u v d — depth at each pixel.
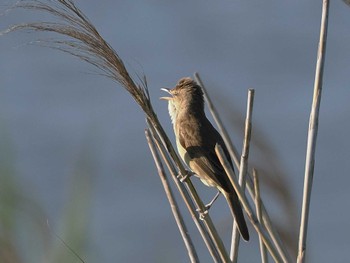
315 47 22.48
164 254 8.39
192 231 14.48
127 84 6.57
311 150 6.41
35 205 7.01
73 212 6.85
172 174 6.71
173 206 6.61
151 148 6.73
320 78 6.45
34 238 6.81
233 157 7.59
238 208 7.89
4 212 6.81
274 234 6.75
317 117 6.43
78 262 6.75
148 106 6.67
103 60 6.40
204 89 7.80
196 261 6.51
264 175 7.36
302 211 6.39
